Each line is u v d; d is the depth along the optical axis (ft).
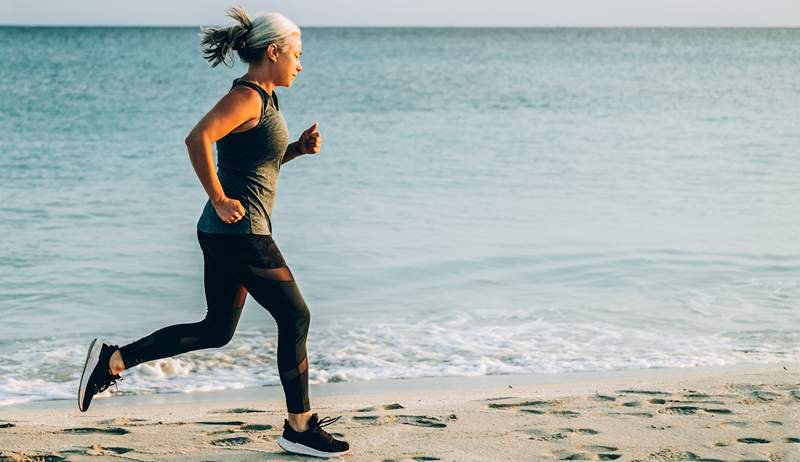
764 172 54.80
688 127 83.46
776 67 209.77
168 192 46.47
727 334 23.20
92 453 11.69
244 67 194.18
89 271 30.27
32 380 19.29
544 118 93.91
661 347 21.95
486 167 57.16
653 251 33.68
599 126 85.10
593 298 27.17
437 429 12.99
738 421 13.20
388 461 11.34
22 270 30.22
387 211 41.81
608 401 14.83
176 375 19.60
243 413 15.33
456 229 37.86
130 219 39.40
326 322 24.34
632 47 382.83
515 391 17.24
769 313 25.31
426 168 56.39
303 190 47.67
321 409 14.92
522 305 26.35
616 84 151.64
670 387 15.80
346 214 41.09
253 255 10.75
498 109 105.40
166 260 32.09
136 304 26.55
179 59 227.40
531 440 12.30
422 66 209.97
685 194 46.78
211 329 11.50
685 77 171.53
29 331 23.49
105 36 481.46
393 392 17.83
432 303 26.55
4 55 248.11
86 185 48.37
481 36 605.73
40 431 12.97
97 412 16.15
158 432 12.89
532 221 39.60
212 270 11.19
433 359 20.92
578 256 32.94
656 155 63.31
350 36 568.82
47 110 96.94
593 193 47.14
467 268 31.14
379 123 87.76
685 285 28.73
